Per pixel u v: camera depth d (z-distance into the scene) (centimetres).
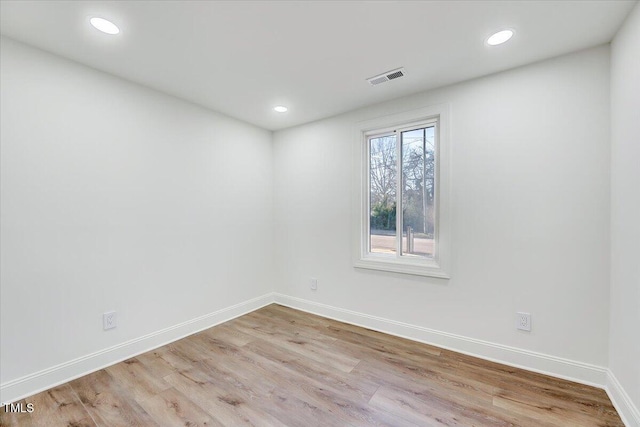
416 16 164
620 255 173
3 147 181
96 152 222
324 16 164
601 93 193
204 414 173
